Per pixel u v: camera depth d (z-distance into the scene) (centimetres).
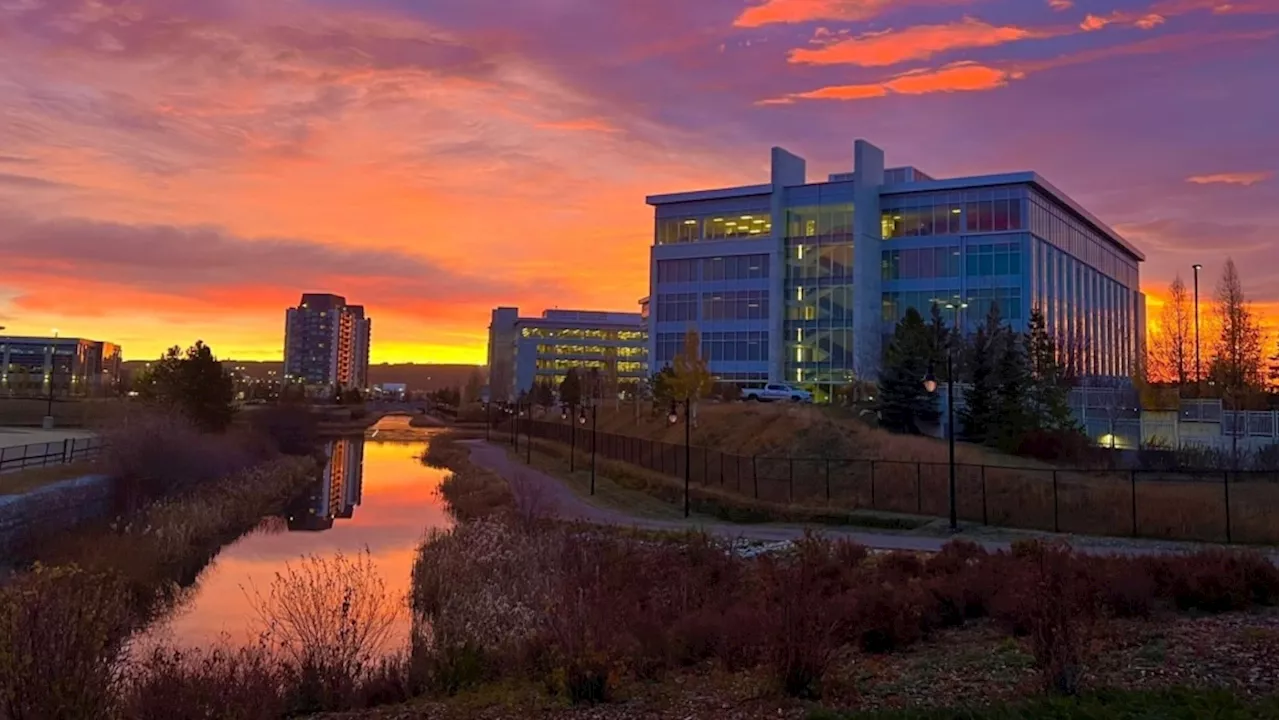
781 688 1158
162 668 1409
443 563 2789
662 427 7000
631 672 1408
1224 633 1324
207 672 1303
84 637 1048
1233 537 2900
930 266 8950
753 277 9594
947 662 1306
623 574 2392
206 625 2380
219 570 3256
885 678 1235
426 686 1595
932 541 3080
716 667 1422
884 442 5053
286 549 3775
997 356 6178
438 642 1923
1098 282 10850
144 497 4256
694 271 9944
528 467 7325
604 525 3666
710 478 5003
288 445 9206
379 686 1572
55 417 8888
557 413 12269
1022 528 3328
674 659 1496
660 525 3744
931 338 6166
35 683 988
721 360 9662
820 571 1984
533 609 2053
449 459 8706
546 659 1558
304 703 1496
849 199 9156
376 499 5722
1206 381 6938
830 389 9050
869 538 3175
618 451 7019
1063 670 1052
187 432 4978
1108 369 11075
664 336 10050
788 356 9338
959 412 5759
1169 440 5006
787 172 9750
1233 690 1017
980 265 8706
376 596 2564
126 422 4722
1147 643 1285
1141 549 2702
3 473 3800
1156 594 1642
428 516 4925
